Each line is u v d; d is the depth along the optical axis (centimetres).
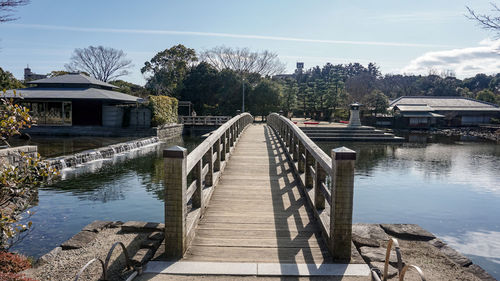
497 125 4425
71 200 845
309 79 7256
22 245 550
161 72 4856
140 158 1556
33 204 796
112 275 302
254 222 432
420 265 346
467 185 1195
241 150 1029
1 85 2533
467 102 5028
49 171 450
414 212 852
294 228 414
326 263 325
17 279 292
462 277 321
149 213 752
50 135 2434
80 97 2416
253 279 296
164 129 2678
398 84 8506
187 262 322
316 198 440
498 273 509
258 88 4022
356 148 2356
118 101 2803
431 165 1644
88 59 4738
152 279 293
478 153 2138
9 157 793
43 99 2436
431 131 4062
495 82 7250
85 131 2512
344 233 330
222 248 356
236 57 4766
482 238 671
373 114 4734
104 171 1233
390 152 2148
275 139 1353
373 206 899
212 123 3322
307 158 541
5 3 531
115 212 755
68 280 303
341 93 4659
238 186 605
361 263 326
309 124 3262
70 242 391
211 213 462
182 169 325
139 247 371
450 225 755
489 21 633
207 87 4097
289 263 324
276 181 643
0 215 396
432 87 7406
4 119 432
